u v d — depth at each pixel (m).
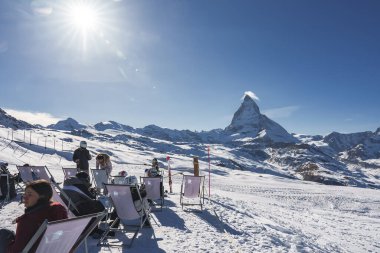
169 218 9.52
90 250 6.12
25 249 3.04
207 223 9.43
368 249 11.90
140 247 6.54
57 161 76.25
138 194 6.96
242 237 8.41
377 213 28.59
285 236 9.80
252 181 53.34
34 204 3.67
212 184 39.72
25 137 152.50
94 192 9.38
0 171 11.09
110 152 176.00
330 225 16.50
